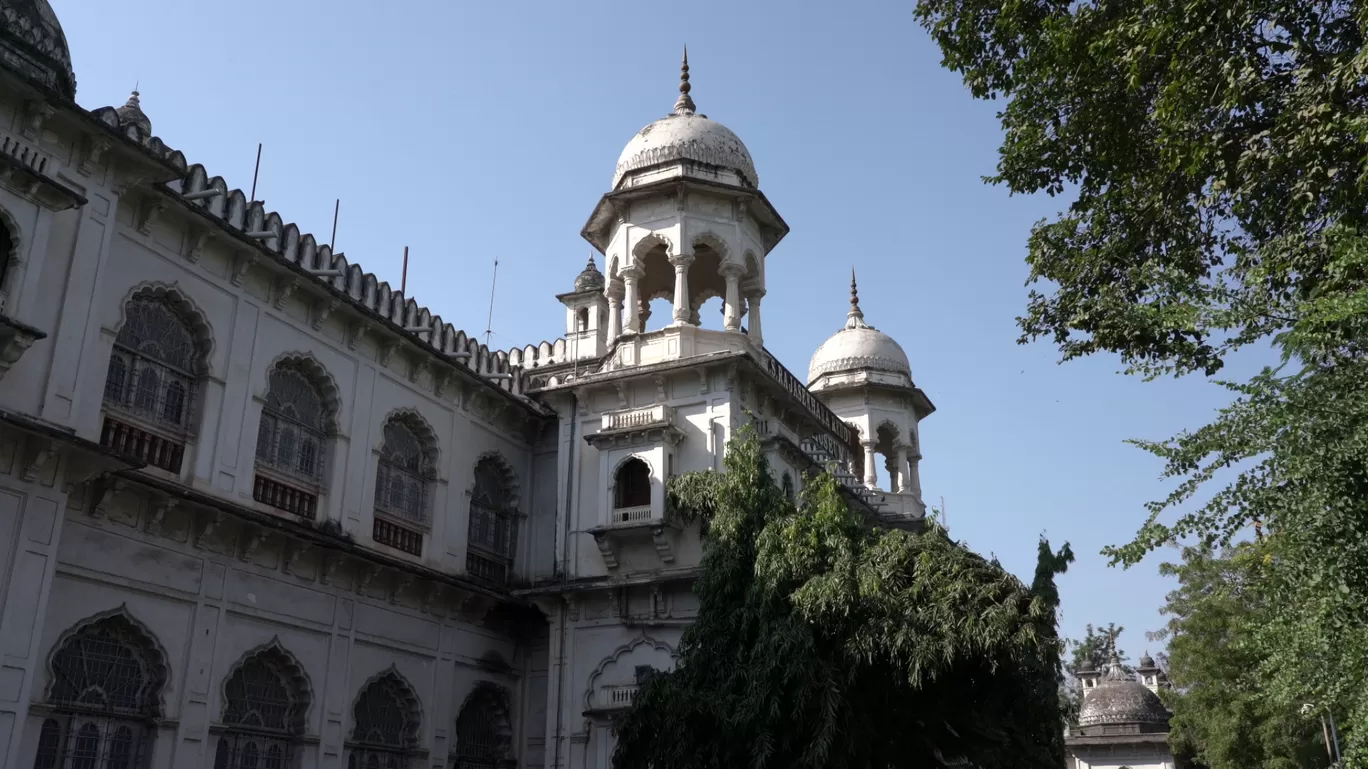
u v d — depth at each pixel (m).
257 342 12.83
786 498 13.16
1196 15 8.12
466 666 15.38
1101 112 9.48
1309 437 6.88
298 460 13.33
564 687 15.16
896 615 11.45
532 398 16.86
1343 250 7.04
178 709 11.20
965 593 11.41
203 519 11.70
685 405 15.62
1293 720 19.09
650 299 19.03
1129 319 8.40
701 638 12.22
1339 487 6.71
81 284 10.33
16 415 9.32
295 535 12.49
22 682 9.30
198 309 12.11
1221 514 7.14
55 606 10.17
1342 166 8.21
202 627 11.60
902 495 21.69
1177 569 20.80
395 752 14.05
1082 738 33.09
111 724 10.70
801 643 11.16
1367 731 6.82
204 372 12.12
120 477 10.65
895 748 12.04
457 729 15.31
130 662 11.03
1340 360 7.22
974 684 11.79
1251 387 7.25
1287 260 8.44
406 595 14.52
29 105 9.93
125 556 10.91
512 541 16.77
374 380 14.54
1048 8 9.58
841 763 10.86
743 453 13.30
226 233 12.30
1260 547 8.06
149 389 11.56
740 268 16.58
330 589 13.34
